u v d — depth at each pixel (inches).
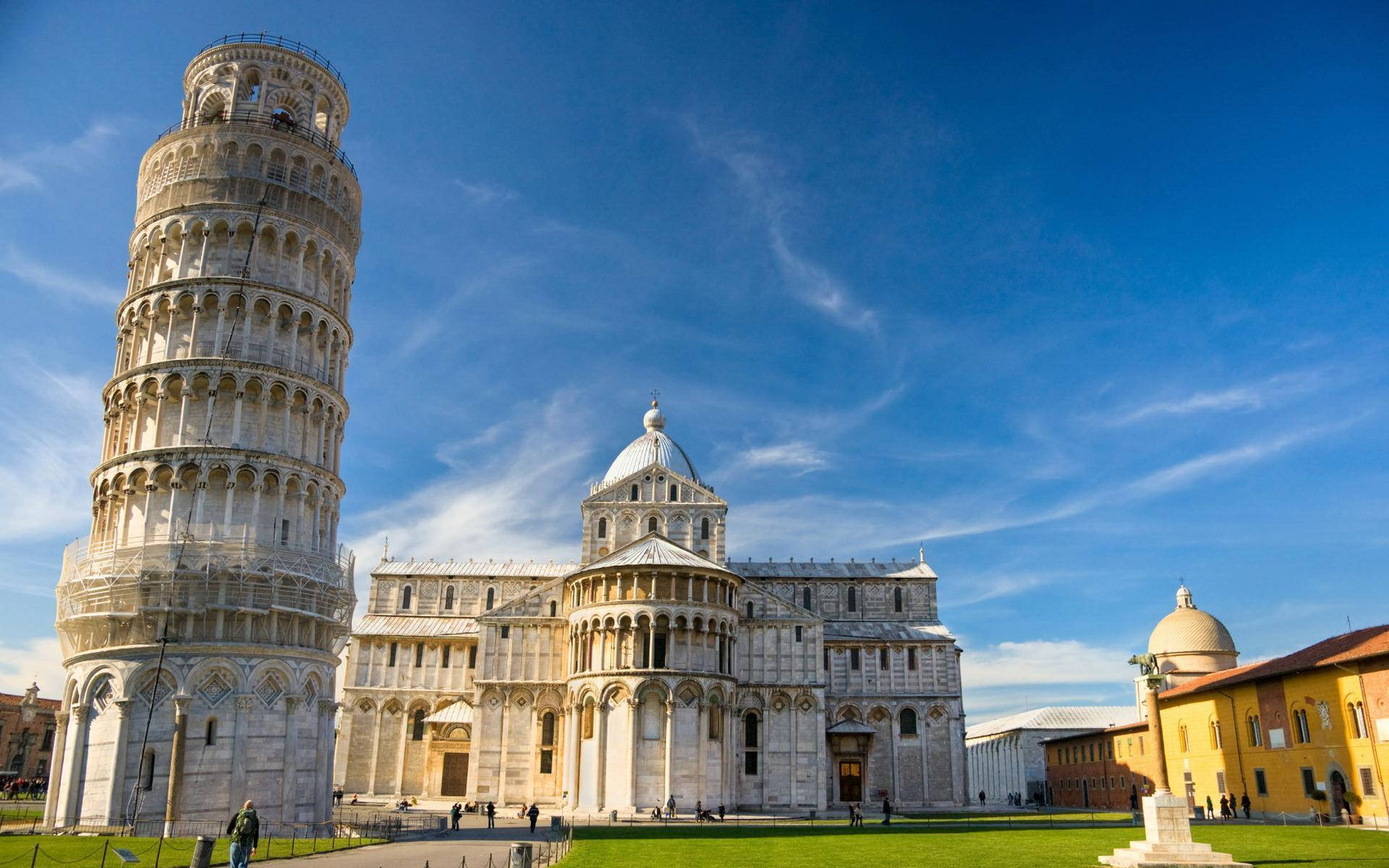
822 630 3895.2
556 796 3673.7
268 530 2591.0
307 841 2164.1
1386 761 2493.8
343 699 4244.6
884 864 1788.9
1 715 5039.4
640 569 3481.8
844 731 4175.7
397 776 4163.4
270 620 2509.8
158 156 2925.7
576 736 3432.6
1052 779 5467.5
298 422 2741.1
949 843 2250.2
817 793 3722.9
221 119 2972.4
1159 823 1800.0
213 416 2610.7
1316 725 2797.7
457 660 4318.4
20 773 5182.1
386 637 4325.8
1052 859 1866.4
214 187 2810.0
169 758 2345.0
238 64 3029.0
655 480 4153.5
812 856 1943.9
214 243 2773.1
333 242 2955.2
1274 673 2952.8
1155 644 4763.8
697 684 3390.7
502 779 3690.9
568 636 3644.2
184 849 1904.5
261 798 2391.7
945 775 4234.7
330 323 2888.8
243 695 2405.3
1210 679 3634.4
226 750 2372.0
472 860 1833.2
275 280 2792.8
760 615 3924.7
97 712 2409.0
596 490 4153.5
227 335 2699.3
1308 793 2832.2
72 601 2527.1
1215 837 2256.4
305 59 3097.9
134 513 2571.4
